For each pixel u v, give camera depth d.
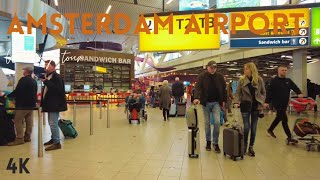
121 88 24.09
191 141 4.87
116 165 4.36
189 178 3.77
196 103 5.15
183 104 12.23
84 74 22.50
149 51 9.23
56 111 5.43
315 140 5.91
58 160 4.62
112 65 23.81
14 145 5.80
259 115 5.08
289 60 19.36
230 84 10.68
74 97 16.89
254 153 5.08
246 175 3.92
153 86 19.53
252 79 5.00
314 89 14.80
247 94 5.01
